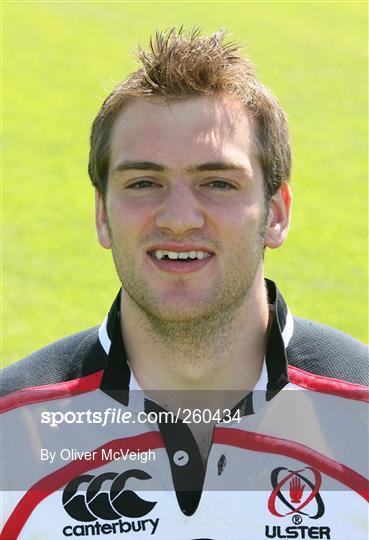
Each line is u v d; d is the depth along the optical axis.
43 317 7.32
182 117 1.98
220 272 1.99
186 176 1.98
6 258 8.49
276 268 8.37
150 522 2.09
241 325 2.10
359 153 11.52
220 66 2.01
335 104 13.15
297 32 16.17
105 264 8.42
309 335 2.30
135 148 1.99
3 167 10.84
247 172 2.01
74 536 2.10
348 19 17.14
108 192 2.07
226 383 2.14
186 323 2.00
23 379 2.28
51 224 9.33
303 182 10.60
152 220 1.97
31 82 13.73
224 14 16.89
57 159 11.17
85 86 13.62
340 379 2.21
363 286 8.03
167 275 1.98
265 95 2.11
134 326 2.15
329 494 2.11
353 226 9.42
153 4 17.20
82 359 2.28
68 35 15.56
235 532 2.08
